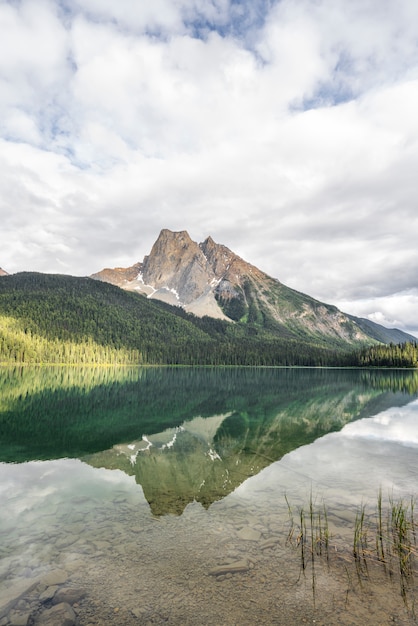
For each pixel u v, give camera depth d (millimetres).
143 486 15219
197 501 13336
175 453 21062
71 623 7047
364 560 9125
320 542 10016
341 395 54156
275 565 8938
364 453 20422
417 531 10562
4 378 81812
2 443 23562
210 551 9664
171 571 8750
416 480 15508
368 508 12422
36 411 36969
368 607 7383
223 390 64062
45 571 8836
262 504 12930
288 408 40281
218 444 23219
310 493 14008
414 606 7410
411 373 137125
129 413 36688
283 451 21141
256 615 7188
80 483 15664
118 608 7477
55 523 11523
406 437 24781
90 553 9648
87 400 47344
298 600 7629
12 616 7266
